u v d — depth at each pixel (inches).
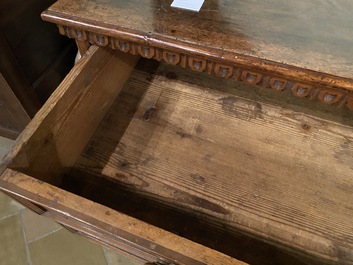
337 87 17.5
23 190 16.3
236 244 21.7
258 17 21.3
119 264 33.1
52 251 33.5
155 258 17.4
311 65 18.1
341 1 22.6
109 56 26.2
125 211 23.1
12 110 34.4
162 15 21.5
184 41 19.6
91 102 25.5
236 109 29.1
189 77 31.8
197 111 29.1
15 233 34.6
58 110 21.0
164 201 23.7
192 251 14.4
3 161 17.5
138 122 28.3
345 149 26.2
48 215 21.6
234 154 26.1
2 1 25.5
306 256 21.0
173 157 26.0
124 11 21.8
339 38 19.7
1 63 27.6
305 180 24.5
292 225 22.3
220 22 20.9
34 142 19.3
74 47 38.7
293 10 21.8
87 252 33.6
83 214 15.6
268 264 20.8
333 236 21.8
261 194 23.8
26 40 30.1
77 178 24.6
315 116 28.4
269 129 27.6
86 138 26.3
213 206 23.4
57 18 21.8
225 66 20.0
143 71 32.2
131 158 25.9
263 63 18.3
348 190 23.9
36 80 33.7
